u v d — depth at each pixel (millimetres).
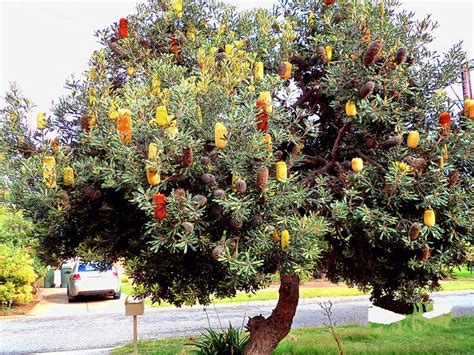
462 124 4172
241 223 3520
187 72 4723
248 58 4176
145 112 3549
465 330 9039
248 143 3531
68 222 4293
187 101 3600
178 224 3381
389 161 4008
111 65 4848
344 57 4137
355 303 15156
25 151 4238
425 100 4332
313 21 4852
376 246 4547
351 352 6977
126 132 3432
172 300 4379
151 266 4027
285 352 6961
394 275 5117
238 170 3549
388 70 4043
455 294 17094
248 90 3936
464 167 4246
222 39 4734
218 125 3438
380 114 3900
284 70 4270
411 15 4508
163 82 4176
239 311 14055
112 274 16891
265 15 4887
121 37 4660
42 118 4301
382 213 3834
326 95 4422
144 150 3559
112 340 10109
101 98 3982
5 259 14852
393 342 7906
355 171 3848
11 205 4117
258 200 3623
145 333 10875
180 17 4812
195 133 3723
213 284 4172
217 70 4078
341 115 4215
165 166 3391
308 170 4531
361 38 4145
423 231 3785
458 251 4246
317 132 4324
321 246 4176
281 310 5223
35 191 3840
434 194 3777
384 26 4215
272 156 3705
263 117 3699
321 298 16297
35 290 18625
